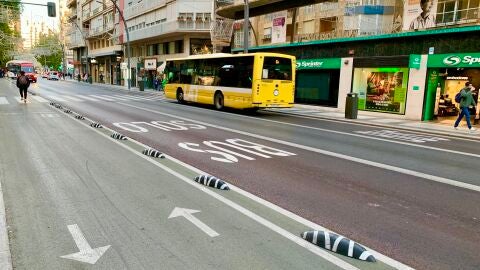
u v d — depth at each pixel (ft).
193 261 11.28
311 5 85.92
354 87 70.90
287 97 61.36
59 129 37.09
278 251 12.05
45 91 107.65
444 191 19.76
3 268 10.59
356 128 47.73
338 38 73.77
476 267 11.48
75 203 16.22
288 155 27.89
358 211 16.25
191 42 124.26
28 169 21.81
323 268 11.01
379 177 22.26
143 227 13.78
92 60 226.58
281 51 88.33
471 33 53.01
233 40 108.88
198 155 26.89
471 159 29.19
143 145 29.91
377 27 75.00
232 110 67.67
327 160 26.61
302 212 15.88
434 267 11.39
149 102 79.71
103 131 36.86
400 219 15.44
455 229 14.55
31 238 12.76
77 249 11.98
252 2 88.17
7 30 163.73
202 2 117.39
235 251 11.98
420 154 30.55
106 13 201.16
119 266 10.94
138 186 18.80
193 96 74.95
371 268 11.12
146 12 147.02
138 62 162.71
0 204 15.80
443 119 60.75
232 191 18.48
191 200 16.87
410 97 60.70
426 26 61.62
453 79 60.64
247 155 27.40
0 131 35.29
